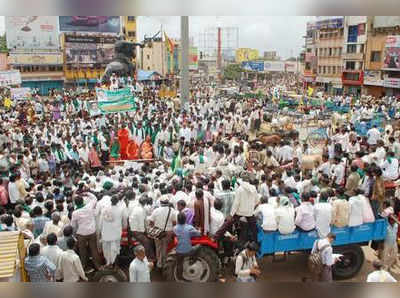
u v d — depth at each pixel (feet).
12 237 16.62
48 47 133.90
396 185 30.73
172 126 49.24
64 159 39.09
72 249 18.85
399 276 23.12
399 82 96.17
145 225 21.39
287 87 127.85
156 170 32.83
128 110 49.24
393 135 48.37
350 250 22.21
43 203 23.75
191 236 19.89
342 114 70.69
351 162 32.78
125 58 113.60
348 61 111.45
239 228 22.38
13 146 44.16
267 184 25.66
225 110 71.61
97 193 24.67
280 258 24.91
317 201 23.41
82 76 138.62
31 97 85.51
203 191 21.94
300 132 60.64
